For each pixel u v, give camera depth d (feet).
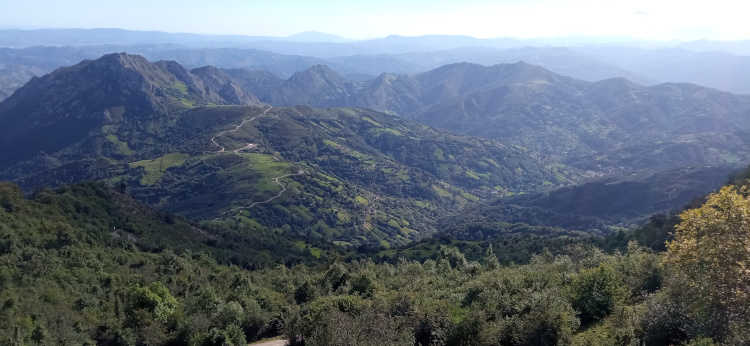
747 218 53.52
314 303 115.14
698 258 59.06
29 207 206.80
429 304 97.14
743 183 186.50
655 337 62.28
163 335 126.93
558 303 77.10
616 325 73.41
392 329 81.00
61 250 179.32
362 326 81.30
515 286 99.09
